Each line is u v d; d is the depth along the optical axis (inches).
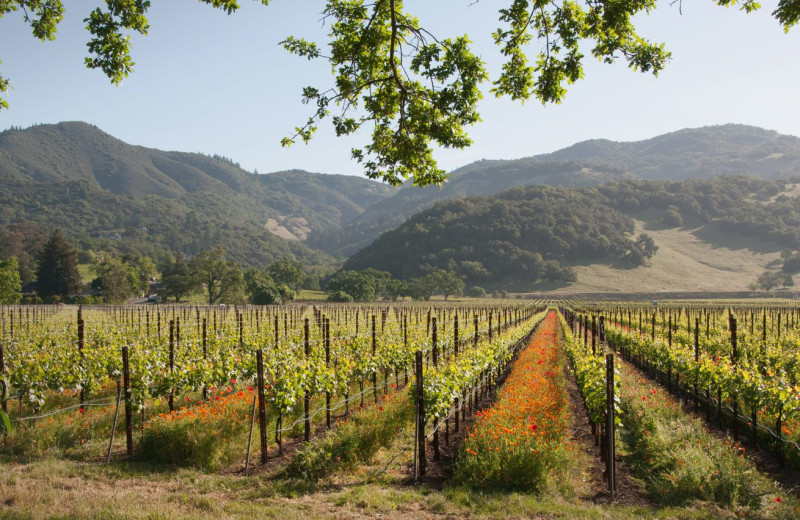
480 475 285.6
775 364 608.7
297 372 375.2
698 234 6190.9
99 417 384.2
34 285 3528.5
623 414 419.8
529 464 278.2
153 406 454.6
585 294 4394.7
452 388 373.4
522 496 261.6
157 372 423.2
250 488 274.8
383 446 351.3
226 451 323.6
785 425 345.1
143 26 305.9
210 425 324.8
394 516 234.5
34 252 4212.6
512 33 306.2
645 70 294.2
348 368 446.6
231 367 490.3
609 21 272.4
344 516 230.8
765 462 339.3
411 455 347.9
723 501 256.5
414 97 329.4
